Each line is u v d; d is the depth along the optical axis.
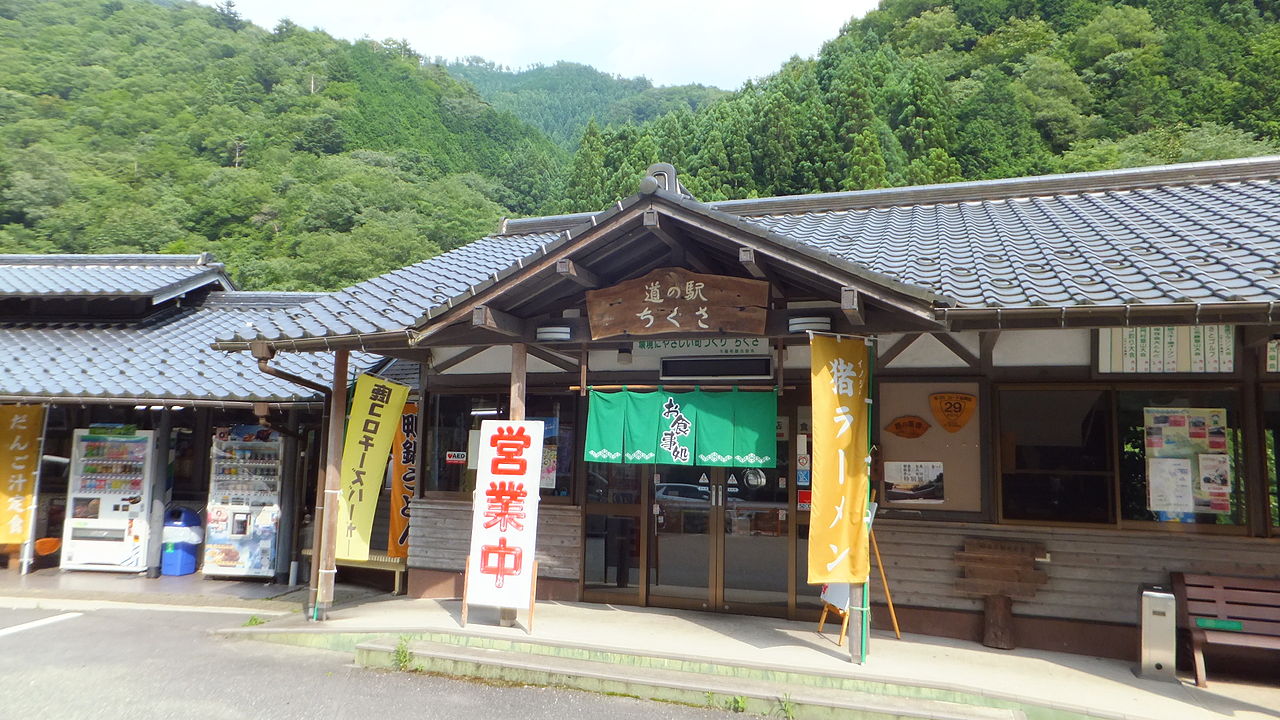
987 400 7.05
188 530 10.84
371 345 7.32
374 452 8.08
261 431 10.55
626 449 7.24
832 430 6.00
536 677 6.25
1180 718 5.17
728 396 6.96
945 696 5.61
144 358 11.15
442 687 6.20
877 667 6.04
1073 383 6.85
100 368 10.77
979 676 5.89
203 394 9.84
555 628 7.14
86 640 7.56
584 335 7.01
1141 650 6.05
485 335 7.32
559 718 5.55
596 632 7.01
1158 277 5.64
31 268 13.23
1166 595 6.05
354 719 5.52
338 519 7.84
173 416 11.62
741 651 6.43
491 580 7.13
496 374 8.91
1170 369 6.65
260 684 6.25
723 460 6.89
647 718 5.57
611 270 6.93
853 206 10.50
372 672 6.56
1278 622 5.95
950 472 7.12
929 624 7.09
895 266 6.81
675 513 8.16
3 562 11.04
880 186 32.12
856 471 6.18
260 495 10.48
